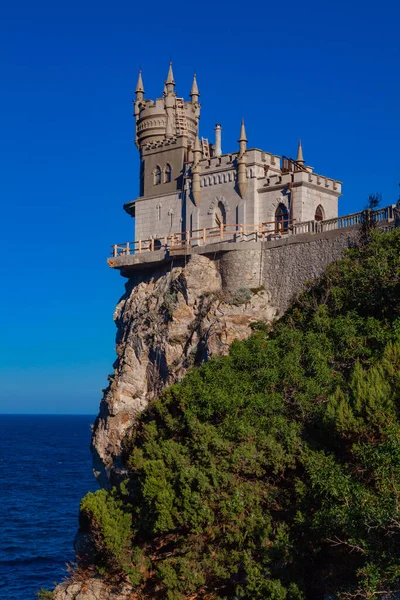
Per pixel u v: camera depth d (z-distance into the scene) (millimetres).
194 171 59500
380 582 26531
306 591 30625
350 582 29609
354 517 27734
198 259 54531
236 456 34000
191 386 40656
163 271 58844
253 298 51469
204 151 66188
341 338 39969
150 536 36750
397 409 32125
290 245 50906
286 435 34750
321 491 30234
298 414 36625
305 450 33812
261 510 32906
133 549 35812
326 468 30844
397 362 34156
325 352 39656
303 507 32062
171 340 53812
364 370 35250
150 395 55562
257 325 49312
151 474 35031
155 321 56062
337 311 43188
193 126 66750
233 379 39938
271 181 55688
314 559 31516
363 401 32281
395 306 40781
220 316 51125
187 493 33156
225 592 33375
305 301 46375
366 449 29906
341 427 32031
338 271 44750
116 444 55750
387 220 45469
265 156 57281
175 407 40812
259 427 36156
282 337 42219
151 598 35156
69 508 98312
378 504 27375
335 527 29203
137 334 56969
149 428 40719
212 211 58500
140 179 66250
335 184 56906
